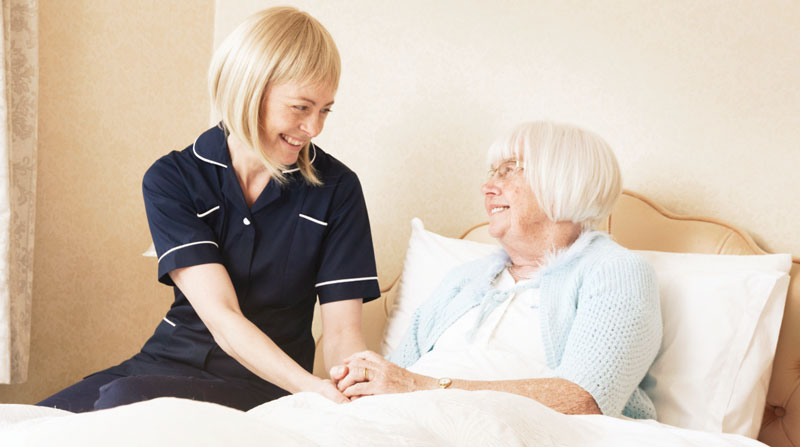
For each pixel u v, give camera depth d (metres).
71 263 2.58
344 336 1.82
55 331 2.55
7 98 2.22
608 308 1.43
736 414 1.58
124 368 1.79
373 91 2.60
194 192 1.79
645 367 1.46
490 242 2.29
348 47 2.64
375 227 2.61
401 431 0.84
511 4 2.38
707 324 1.62
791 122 1.98
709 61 2.09
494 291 1.67
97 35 2.59
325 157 1.93
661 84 2.16
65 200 2.55
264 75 1.63
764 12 2.02
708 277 1.67
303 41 1.65
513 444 0.88
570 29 2.29
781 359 1.76
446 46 2.49
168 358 1.80
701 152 2.10
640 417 1.52
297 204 1.85
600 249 1.57
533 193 1.61
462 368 1.53
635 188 2.19
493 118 2.41
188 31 2.86
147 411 0.67
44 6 2.44
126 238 2.75
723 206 2.06
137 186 2.77
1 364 2.21
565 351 1.46
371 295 1.89
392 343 2.04
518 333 1.60
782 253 1.92
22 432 0.65
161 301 2.88
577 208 1.59
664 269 1.74
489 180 1.70
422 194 2.53
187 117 2.91
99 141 2.63
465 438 0.88
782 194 1.99
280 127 1.68
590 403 1.35
